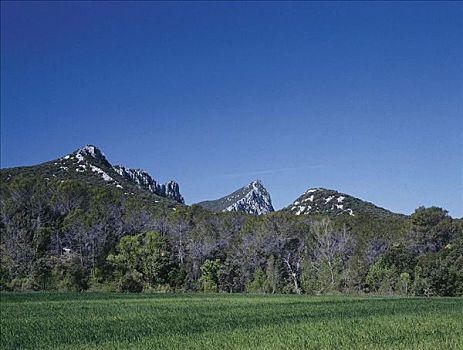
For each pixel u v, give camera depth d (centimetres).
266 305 5647
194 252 10456
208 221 11569
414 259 9344
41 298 6806
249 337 2859
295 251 10181
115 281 9262
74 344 2756
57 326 3606
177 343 2678
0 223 10094
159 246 9794
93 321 3938
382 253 9750
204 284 9844
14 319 4134
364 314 4356
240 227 11438
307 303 5925
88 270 9575
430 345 2505
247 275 10125
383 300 6481
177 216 11619
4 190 10550
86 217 10369
